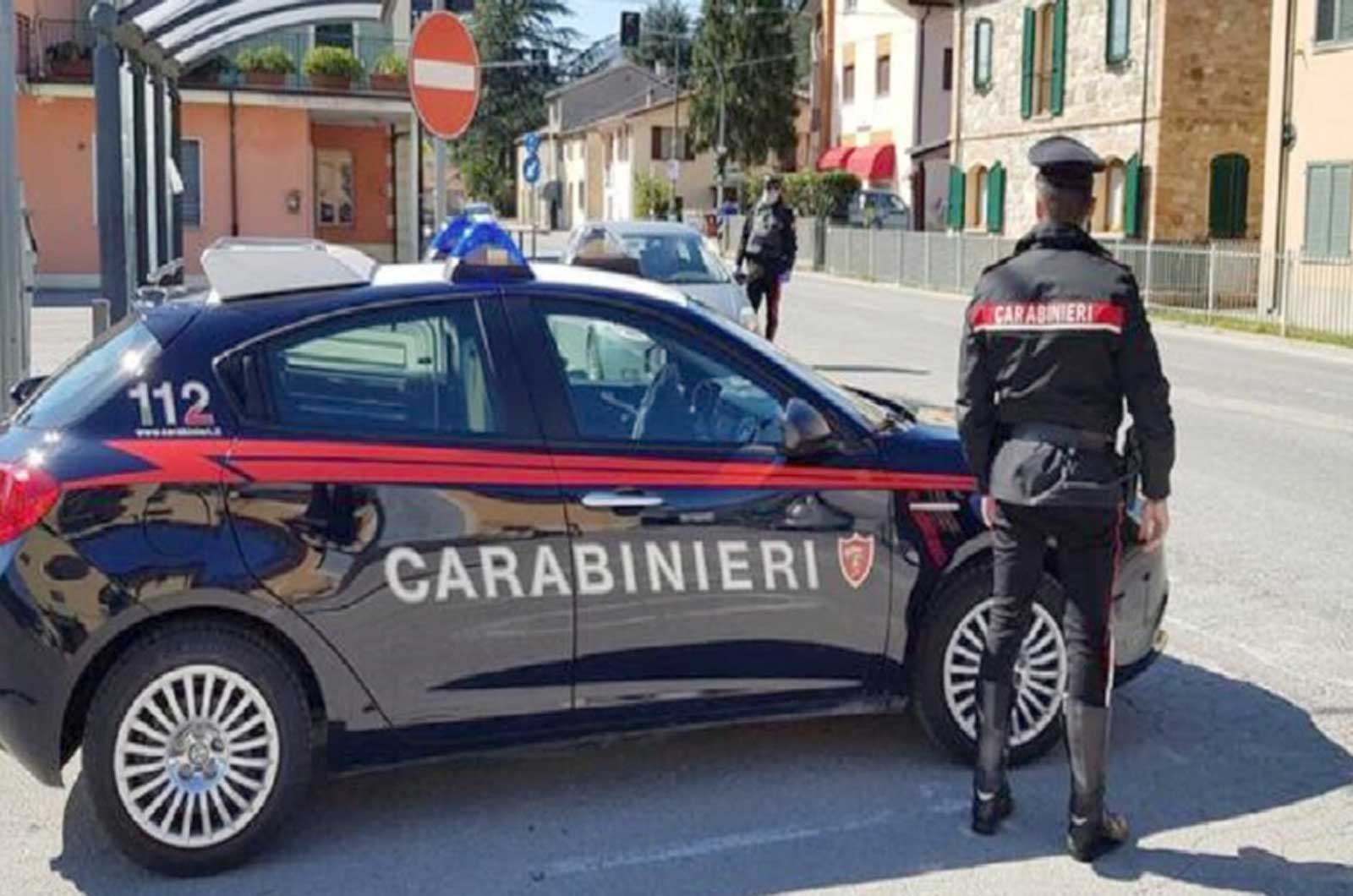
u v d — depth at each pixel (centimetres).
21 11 2730
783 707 492
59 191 2839
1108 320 430
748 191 5603
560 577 462
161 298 510
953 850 452
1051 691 513
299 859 450
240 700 440
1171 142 2978
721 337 498
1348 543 859
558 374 477
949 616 502
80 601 424
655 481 472
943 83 4766
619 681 472
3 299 852
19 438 449
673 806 487
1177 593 748
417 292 473
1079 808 444
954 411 543
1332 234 2445
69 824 478
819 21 5562
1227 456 1157
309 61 2938
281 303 465
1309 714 573
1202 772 515
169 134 1491
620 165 7569
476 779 509
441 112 873
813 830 467
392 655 449
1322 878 434
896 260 3828
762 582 480
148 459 436
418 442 457
